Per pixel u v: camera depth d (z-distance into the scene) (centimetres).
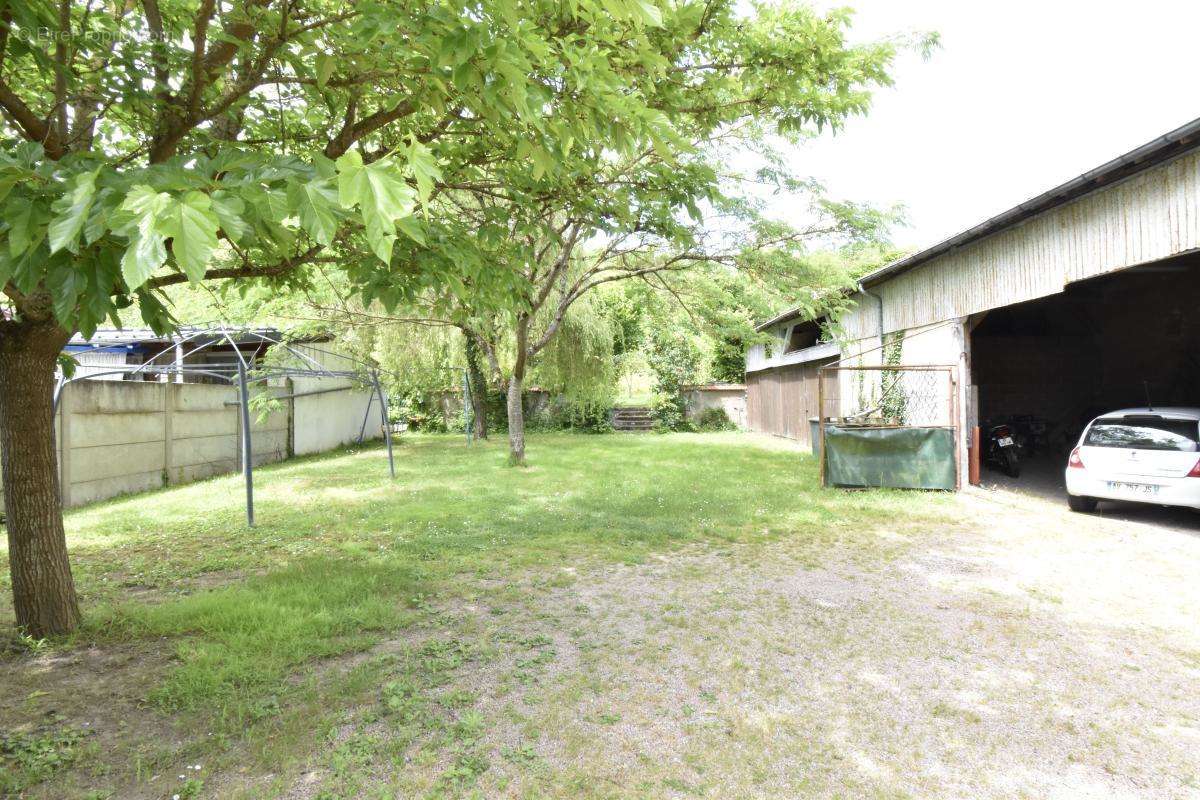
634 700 320
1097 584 503
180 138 349
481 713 305
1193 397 1160
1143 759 269
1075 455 769
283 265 362
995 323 1451
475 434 1956
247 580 523
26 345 387
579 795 245
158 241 118
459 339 1781
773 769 263
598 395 1925
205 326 1044
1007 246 849
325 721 294
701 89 506
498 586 505
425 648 381
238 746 278
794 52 489
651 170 517
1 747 274
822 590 493
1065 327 1447
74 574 550
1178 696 322
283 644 380
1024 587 496
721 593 487
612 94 231
